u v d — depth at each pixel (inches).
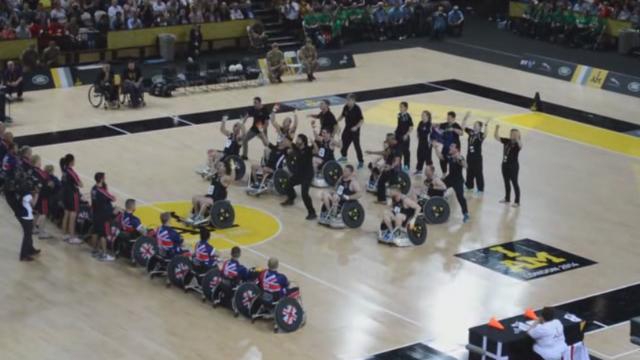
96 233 1186.6
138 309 1067.9
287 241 1259.8
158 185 1437.0
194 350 980.6
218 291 1073.5
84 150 1582.2
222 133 1567.4
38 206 1242.6
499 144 1692.9
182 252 1133.7
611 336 1039.0
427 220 1332.4
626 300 1127.0
